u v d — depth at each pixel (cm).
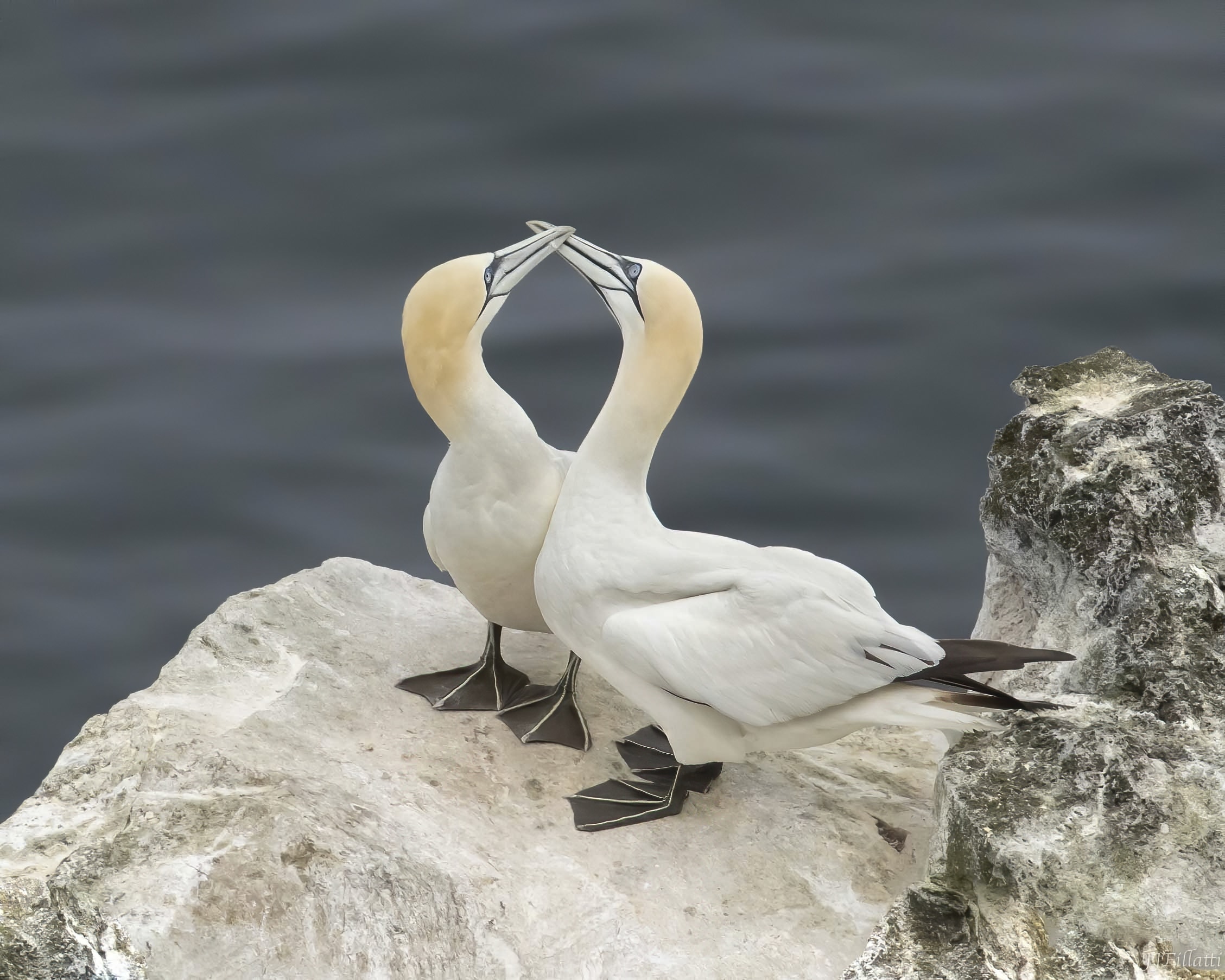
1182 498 1136
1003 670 1161
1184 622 1055
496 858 1005
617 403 1045
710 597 1006
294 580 1295
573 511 1052
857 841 1049
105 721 1091
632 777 1101
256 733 1079
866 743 1212
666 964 938
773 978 934
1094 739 981
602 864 1013
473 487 1080
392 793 1044
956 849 961
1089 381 1255
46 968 869
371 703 1153
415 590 1321
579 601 1041
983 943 880
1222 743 991
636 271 1040
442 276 1038
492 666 1182
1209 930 909
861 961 882
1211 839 938
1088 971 873
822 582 1019
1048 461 1156
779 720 991
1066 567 1145
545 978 933
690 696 996
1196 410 1175
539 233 1119
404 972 926
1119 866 930
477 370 1064
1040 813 951
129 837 947
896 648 973
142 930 889
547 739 1126
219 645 1202
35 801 1017
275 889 922
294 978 905
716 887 1002
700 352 1047
